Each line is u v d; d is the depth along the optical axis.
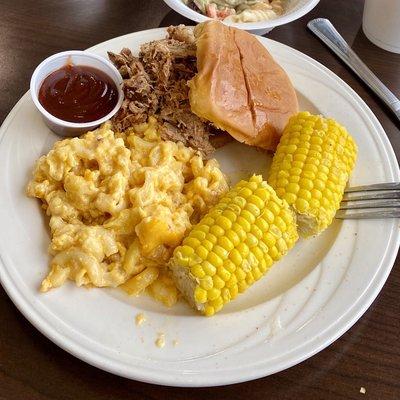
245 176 0.30
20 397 0.21
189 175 0.29
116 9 0.37
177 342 0.22
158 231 0.24
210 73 0.28
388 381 0.23
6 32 0.35
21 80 0.32
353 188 0.28
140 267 0.25
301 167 0.26
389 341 0.24
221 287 0.22
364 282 0.24
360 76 0.35
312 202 0.25
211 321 0.23
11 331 0.23
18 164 0.27
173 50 0.30
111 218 0.25
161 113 0.30
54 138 0.29
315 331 0.22
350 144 0.28
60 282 0.23
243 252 0.23
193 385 0.20
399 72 0.36
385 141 0.30
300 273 0.26
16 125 0.28
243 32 0.31
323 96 0.32
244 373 0.21
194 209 0.27
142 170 0.26
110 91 0.30
